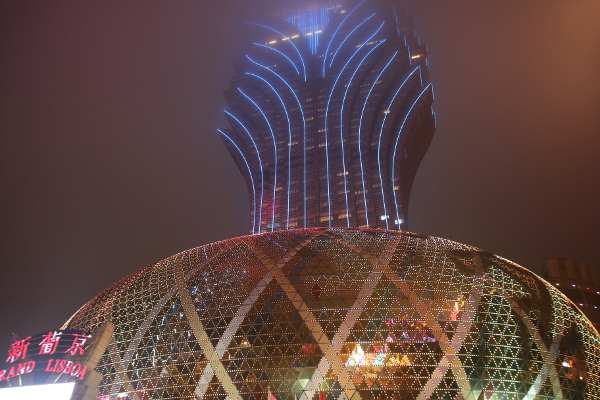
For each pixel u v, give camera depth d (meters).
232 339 49.28
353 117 178.62
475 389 45.50
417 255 58.25
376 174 164.50
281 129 183.75
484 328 49.22
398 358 46.00
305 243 61.72
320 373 45.53
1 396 46.41
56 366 47.66
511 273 59.38
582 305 115.88
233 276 56.56
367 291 51.03
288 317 49.38
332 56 197.38
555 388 48.94
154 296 58.00
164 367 49.75
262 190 171.75
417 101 177.00
